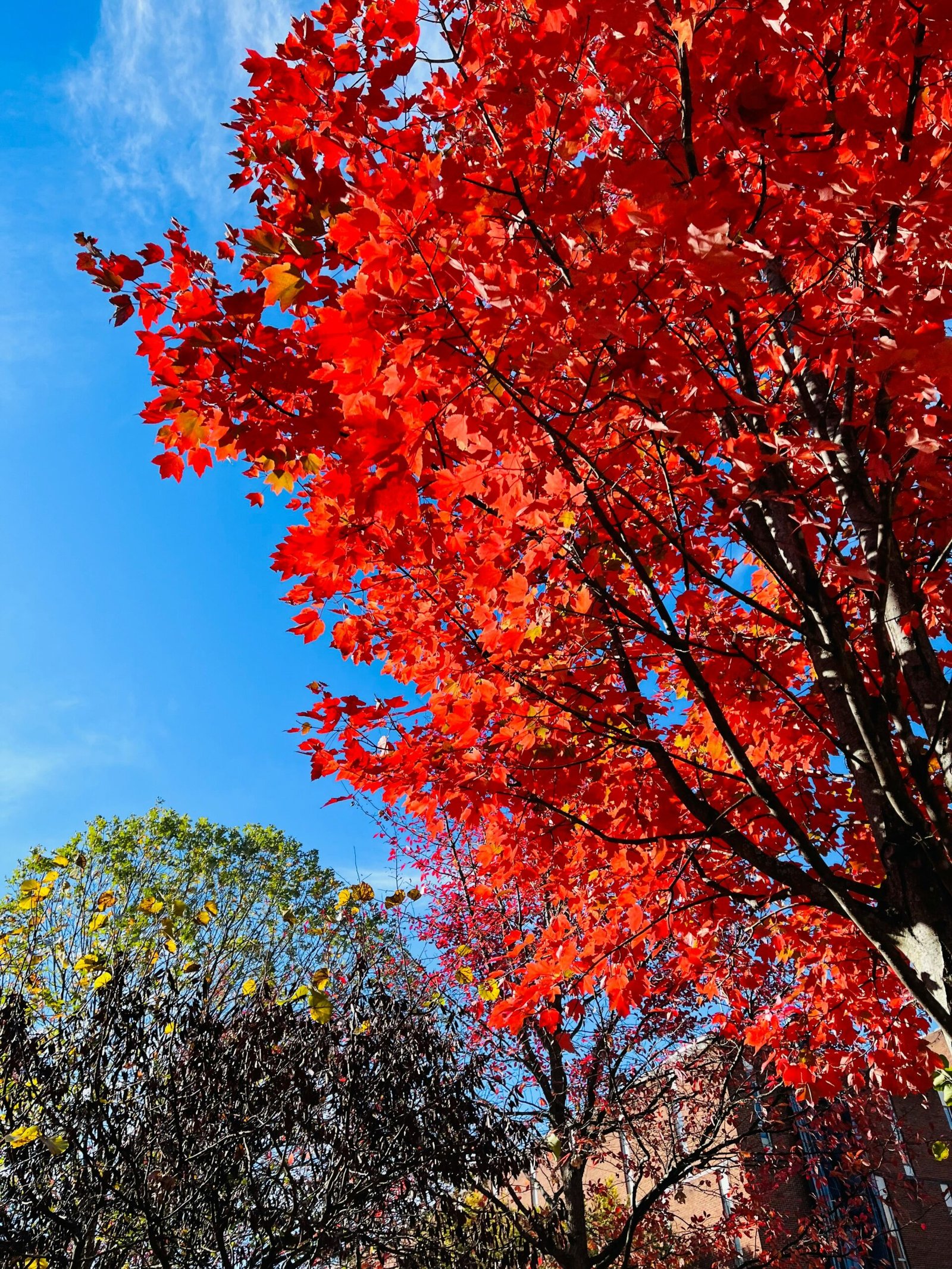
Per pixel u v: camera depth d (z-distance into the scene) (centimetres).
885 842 291
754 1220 1073
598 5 180
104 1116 516
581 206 196
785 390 339
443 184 192
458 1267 652
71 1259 485
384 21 233
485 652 327
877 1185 1173
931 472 229
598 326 195
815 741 397
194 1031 579
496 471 242
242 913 711
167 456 298
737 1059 905
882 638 280
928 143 181
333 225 203
